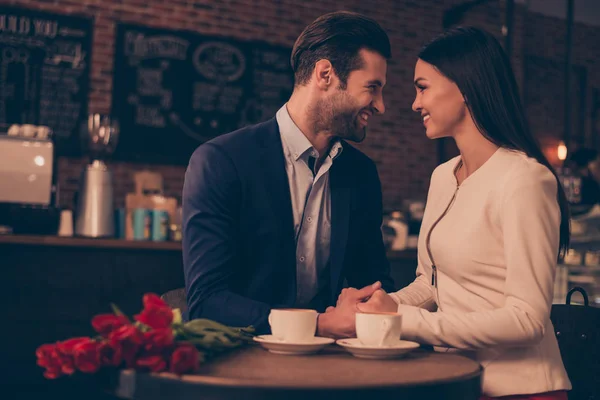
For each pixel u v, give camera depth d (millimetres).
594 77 7309
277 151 1808
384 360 1344
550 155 6996
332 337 1532
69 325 3707
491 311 1440
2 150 3762
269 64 5684
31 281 3633
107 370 1181
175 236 4312
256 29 5688
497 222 1530
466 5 6492
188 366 1109
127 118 5164
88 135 4738
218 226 1675
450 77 1624
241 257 1770
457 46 1622
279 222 1763
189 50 5395
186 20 5410
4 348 3561
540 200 1483
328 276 1905
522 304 1433
